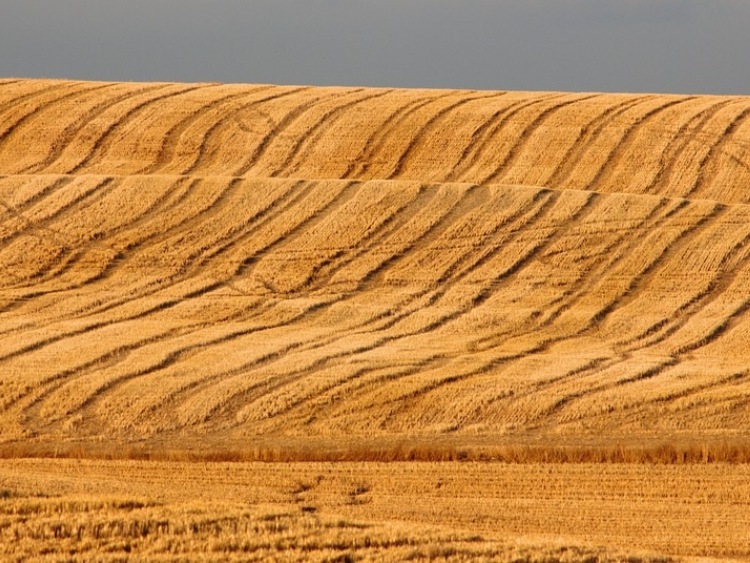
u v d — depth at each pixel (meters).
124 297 147.38
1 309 143.50
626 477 98.69
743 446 105.38
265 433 112.81
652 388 120.00
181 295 148.38
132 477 99.19
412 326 140.25
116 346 131.50
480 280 150.75
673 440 108.69
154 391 120.38
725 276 148.50
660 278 148.88
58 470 101.00
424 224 162.88
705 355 131.12
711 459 104.56
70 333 135.88
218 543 68.62
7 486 81.81
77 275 153.00
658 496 93.88
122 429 113.75
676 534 84.62
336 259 156.12
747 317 139.38
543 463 103.62
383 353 130.50
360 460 106.00
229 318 142.38
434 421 114.25
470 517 88.50
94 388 120.75
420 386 120.50
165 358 128.38
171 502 77.06
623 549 73.19
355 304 145.88
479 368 125.75
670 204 165.88
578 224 161.88
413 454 106.62
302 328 139.62
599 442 108.62
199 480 98.44
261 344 133.25
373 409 116.44
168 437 112.19
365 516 88.44
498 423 113.75
